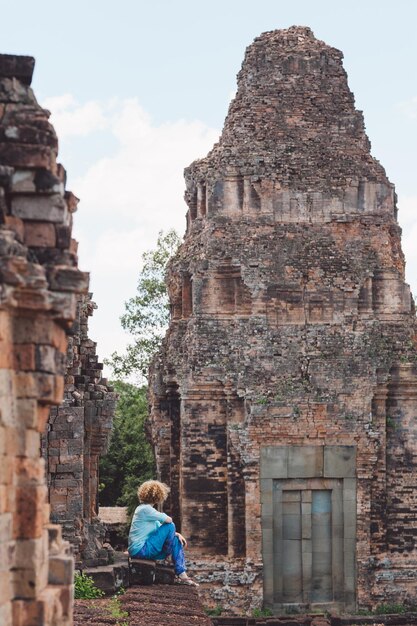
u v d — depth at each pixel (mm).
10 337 15656
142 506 32906
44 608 15406
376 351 52938
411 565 52531
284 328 52875
